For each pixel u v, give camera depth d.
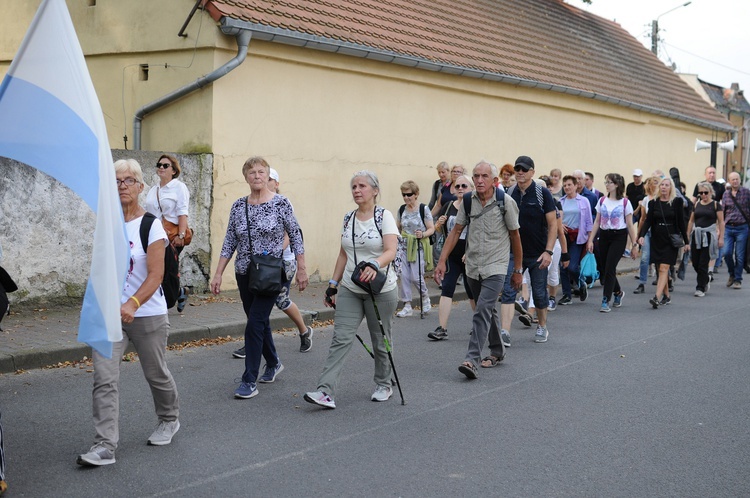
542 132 18.98
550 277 11.77
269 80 12.38
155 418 5.99
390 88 14.61
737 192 14.75
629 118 22.44
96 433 4.98
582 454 5.30
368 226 6.37
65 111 4.47
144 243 4.99
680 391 7.02
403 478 4.81
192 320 9.47
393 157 14.77
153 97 12.32
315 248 13.31
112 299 4.37
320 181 13.33
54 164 4.48
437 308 11.94
